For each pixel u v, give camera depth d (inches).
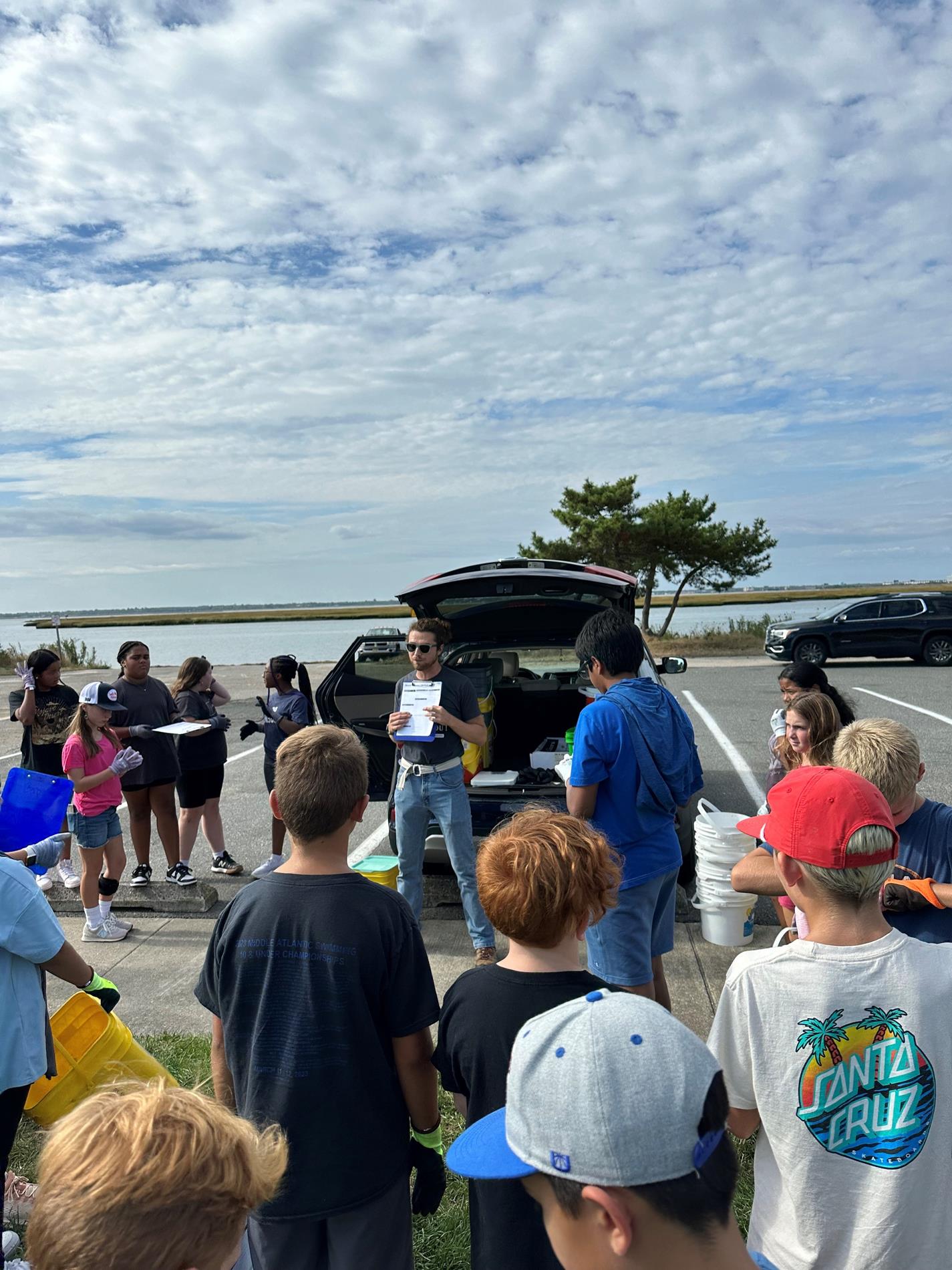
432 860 210.2
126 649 225.8
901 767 94.6
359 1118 75.4
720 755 401.4
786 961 64.0
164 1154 41.3
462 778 186.1
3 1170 92.6
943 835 95.0
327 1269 77.9
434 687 184.5
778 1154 63.5
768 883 101.3
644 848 125.0
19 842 110.3
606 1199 36.4
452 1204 114.7
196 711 240.8
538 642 238.5
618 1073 37.8
